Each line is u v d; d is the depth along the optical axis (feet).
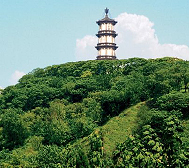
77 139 356.38
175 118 295.07
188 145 270.46
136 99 391.65
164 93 363.76
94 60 575.79
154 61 537.65
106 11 638.53
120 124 349.61
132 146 286.46
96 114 389.60
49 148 301.02
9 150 358.02
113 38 625.82
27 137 377.71
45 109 427.33
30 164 282.97
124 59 552.41
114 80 465.88
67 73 563.48
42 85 485.97
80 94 456.45
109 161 293.64
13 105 464.24
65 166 286.87
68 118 398.62
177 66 393.09
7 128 362.53
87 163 287.48
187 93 333.01
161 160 270.46
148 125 299.17
